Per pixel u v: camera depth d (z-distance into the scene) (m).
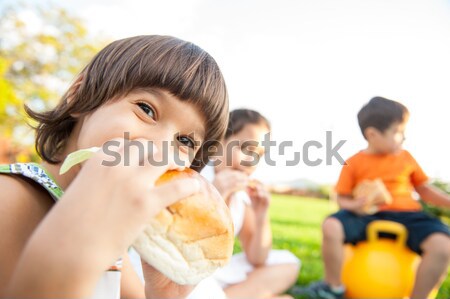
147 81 0.88
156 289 0.86
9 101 6.33
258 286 2.17
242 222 2.44
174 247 0.67
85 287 0.45
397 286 2.54
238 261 2.40
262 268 2.33
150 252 0.67
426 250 2.73
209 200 0.71
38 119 1.09
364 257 2.69
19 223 0.70
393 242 2.74
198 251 0.68
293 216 6.79
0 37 7.24
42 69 7.36
